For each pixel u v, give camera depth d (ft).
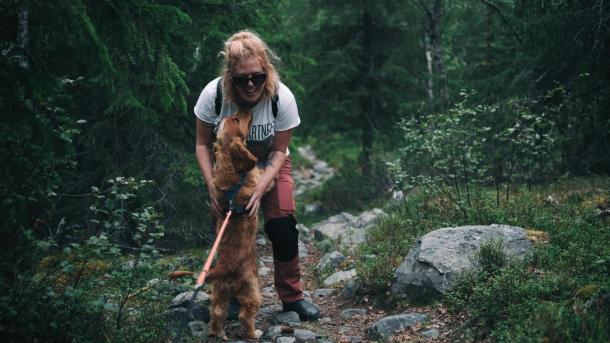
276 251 15.42
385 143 41.42
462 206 20.99
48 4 13.70
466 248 15.96
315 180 54.60
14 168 11.89
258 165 14.65
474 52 40.65
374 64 43.27
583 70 26.55
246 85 13.20
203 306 15.37
